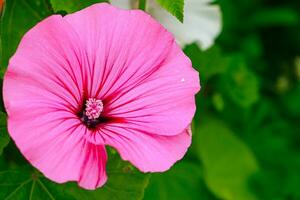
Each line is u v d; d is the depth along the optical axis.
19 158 0.47
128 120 0.44
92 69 0.43
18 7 0.46
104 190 0.46
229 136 0.75
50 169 0.40
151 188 0.66
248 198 0.74
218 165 0.74
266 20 0.94
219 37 0.92
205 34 0.61
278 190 0.78
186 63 0.44
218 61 0.58
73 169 0.40
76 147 0.41
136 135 0.43
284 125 0.90
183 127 0.43
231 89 0.73
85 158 0.41
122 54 0.43
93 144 0.42
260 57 0.98
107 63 0.43
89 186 0.41
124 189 0.46
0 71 0.45
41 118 0.41
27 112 0.40
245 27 0.94
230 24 0.93
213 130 0.75
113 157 0.46
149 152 0.43
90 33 0.43
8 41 0.46
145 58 0.44
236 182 0.74
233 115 0.81
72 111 0.43
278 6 0.97
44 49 0.41
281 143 0.86
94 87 0.43
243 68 0.74
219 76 0.73
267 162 0.85
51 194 0.45
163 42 0.44
